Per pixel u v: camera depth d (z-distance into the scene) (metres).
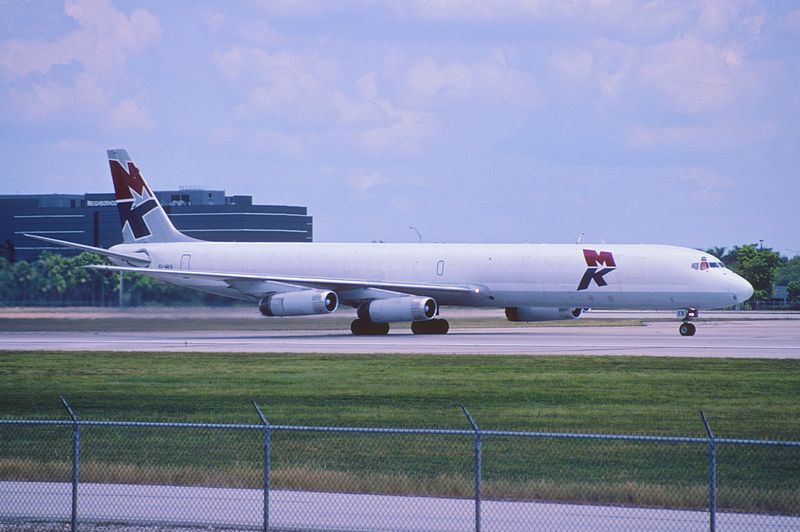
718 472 95.75
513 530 76.19
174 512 82.12
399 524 78.12
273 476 91.88
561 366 180.88
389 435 118.00
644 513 80.75
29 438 118.62
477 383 159.25
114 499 86.38
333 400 144.00
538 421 123.75
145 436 119.44
